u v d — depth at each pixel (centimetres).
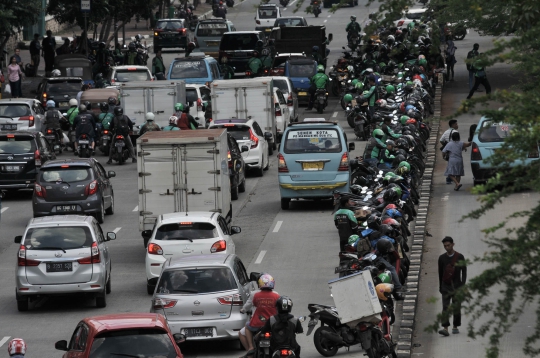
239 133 8288
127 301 5059
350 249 4762
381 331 3809
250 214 7050
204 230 5106
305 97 11738
